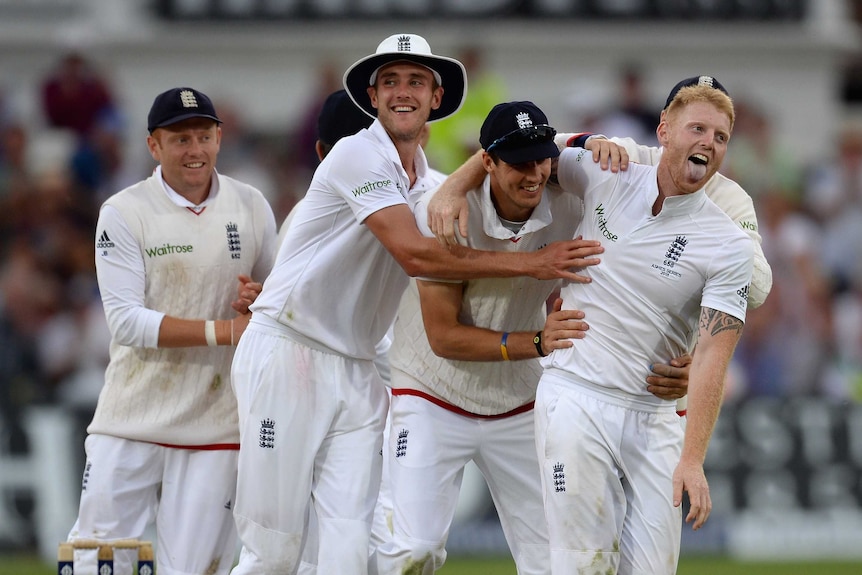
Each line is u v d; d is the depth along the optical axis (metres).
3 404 37.09
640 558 20.69
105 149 51.34
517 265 20.52
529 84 56.03
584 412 20.38
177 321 22.75
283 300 21.83
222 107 53.62
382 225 21.08
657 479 20.64
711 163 19.45
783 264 46.38
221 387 23.52
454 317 21.59
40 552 36.41
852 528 38.72
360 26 56.06
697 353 19.75
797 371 45.09
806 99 57.22
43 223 48.88
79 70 52.94
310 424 21.86
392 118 21.59
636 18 55.84
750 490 38.81
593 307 20.44
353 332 22.16
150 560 22.31
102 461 23.41
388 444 22.70
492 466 22.67
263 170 51.00
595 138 20.98
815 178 53.28
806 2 56.56
